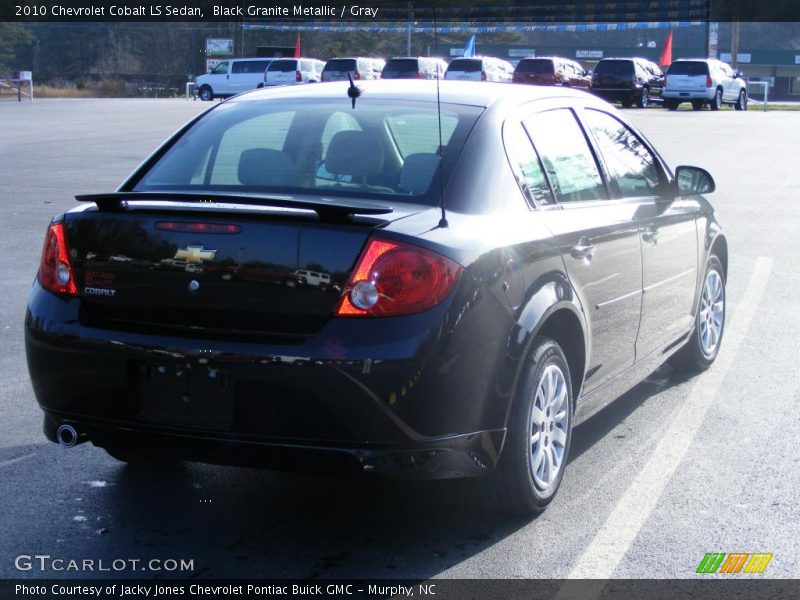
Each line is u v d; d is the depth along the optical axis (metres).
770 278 9.34
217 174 4.35
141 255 3.76
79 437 3.94
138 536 4.02
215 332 3.67
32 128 26.66
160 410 3.74
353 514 4.26
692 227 5.86
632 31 93.38
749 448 5.12
